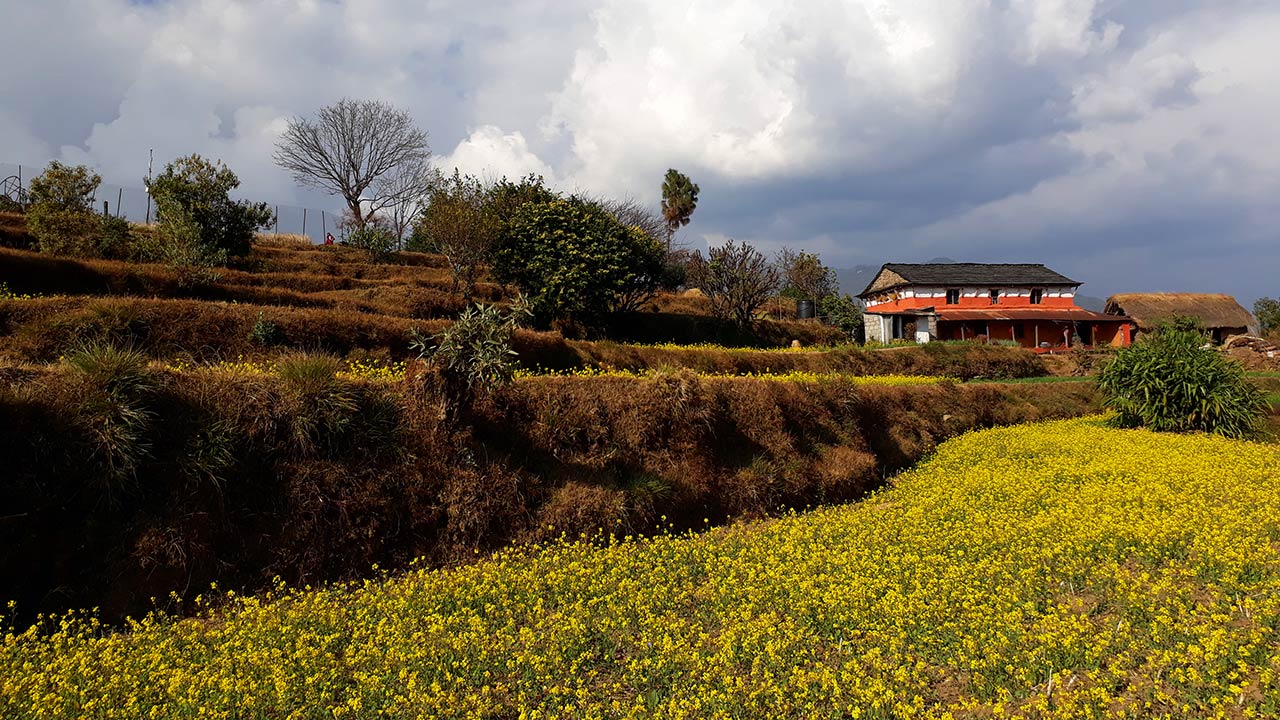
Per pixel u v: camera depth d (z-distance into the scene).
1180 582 7.76
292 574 9.11
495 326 11.00
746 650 6.70
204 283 21.14
